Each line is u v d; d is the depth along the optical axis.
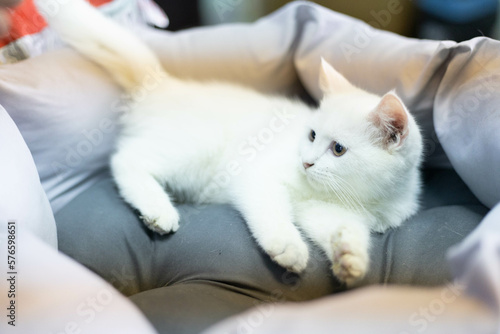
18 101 0.53
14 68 0.54
